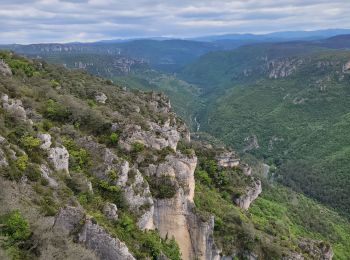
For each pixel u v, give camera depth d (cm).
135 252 4775
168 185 6016
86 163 5709
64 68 13550
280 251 6731
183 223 6041
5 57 10044
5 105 5791
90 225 4281
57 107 6969
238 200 9019
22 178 4597
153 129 7050
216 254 6181
